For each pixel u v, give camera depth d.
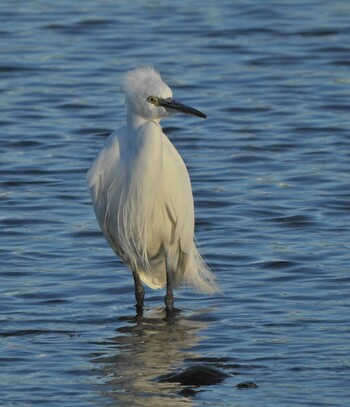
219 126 20.52
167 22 28.48
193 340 11.24
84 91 22.88
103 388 9.91
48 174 17.62
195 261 12.89
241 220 15.27
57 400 9.62
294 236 14.56
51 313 12.01
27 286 12.80
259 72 24.39
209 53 25.86
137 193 12.34
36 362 10.59
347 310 11.92
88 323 11.77
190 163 18.28
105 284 12.98
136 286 12.44
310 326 11.48
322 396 9.60
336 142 19.47
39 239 14.48
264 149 19.06
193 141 19.56
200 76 23.98
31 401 9.60
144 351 10.94
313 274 13.09
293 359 10.55
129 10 29.72
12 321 11.73
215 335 11.38
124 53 25.78
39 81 23.56
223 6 30.27
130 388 9.89
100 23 28.25
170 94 12.16
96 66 24.72
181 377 10.04
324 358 10.54
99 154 12.56
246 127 20.48
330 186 16.84
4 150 19.03
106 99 22.31
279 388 9.80
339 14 29.33
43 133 20.05
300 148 19.14
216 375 10.08
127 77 12.27
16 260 13.64
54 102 22.09
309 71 24.52
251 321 11.71
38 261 13.65
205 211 15.70
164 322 11.89
